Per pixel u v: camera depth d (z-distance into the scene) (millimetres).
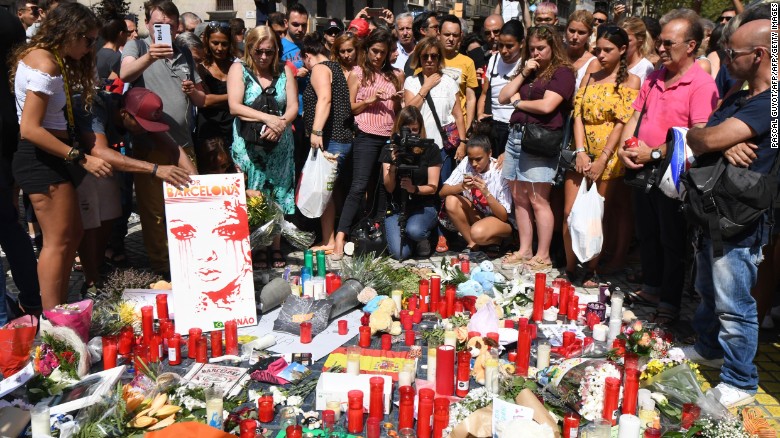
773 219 3664
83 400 3408
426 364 4188
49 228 4336
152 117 5090
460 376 3758
